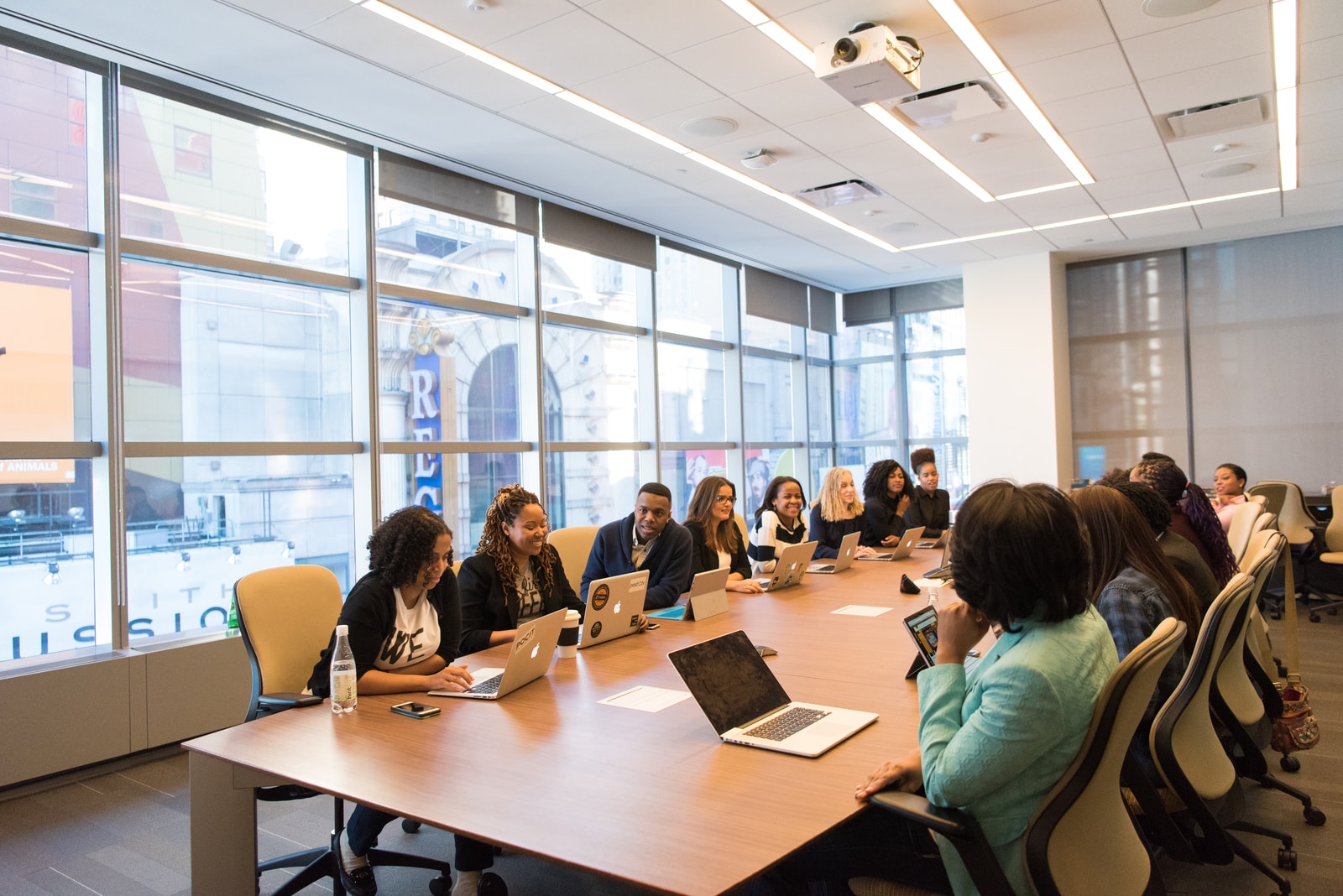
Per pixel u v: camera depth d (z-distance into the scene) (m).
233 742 1.92
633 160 5.27
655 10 3.48
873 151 5.21
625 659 2.66
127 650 3.84
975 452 8.42
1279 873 2.57
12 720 3.38
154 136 4.13
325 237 4.86
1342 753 3.53
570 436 6.47
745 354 8.47
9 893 2.62
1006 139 5.07
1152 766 2.05
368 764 1.75
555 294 6.30
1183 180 5.98
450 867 2.56
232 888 1.86
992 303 8.34
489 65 3.94
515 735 1.92
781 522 5.18
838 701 2.10
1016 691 1.30
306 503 4.77
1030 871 1.32
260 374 4.58
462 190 5.46
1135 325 8.35
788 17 3.57
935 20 3.63
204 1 3.33
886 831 1.83
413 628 2.52
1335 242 7.51
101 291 3.86
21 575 3.66
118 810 3.28
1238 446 7.95
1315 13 3.62
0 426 3.63
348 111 4.44
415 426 5.32
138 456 3.98
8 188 3.64
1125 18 3.66
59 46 3.69
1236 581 2.01
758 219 6.68
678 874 1.24
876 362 9.71
